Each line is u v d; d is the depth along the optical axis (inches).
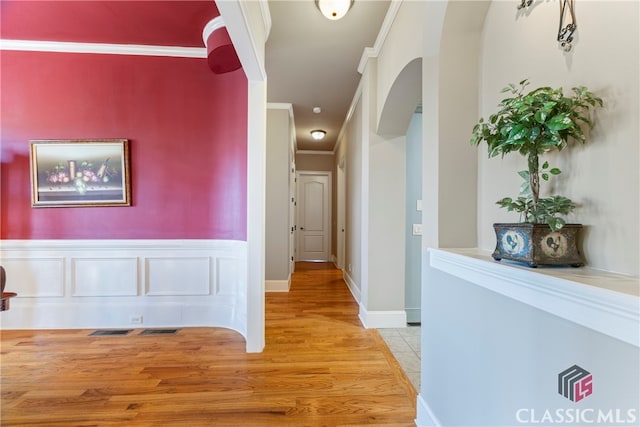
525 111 34.5
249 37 74.4
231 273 118.6
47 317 116.9
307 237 286.5
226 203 119.5
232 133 117.3
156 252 120.0
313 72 130.6
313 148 274.4
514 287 36.0
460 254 48.8
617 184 31.0
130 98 118.4
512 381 38.5
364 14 94.0
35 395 73.4
